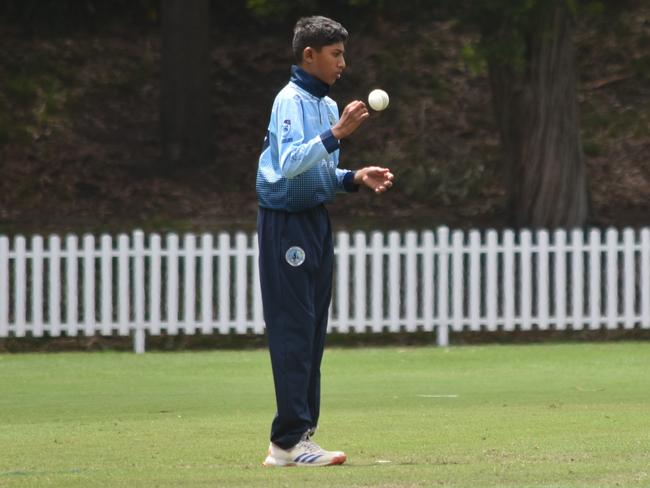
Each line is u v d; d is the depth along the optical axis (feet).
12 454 80.18
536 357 153.69
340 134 70.33
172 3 239.30
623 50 273.75
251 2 185.98
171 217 219.20
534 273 177.99
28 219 216.95
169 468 73.15
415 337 182.91
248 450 81.51
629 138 247.29
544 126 205.16
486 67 212.84
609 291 174.81
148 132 249.34
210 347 179.63
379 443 84.12
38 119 247.91
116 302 178.81
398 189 231.71
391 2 187.32
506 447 81.35
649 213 222.89
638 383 125.80
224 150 245.86
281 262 73.05
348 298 171.73
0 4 278.46
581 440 84.53
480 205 226.58
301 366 73.36
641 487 64.18
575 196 206.90
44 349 177.37
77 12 279.08
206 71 242.17
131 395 119.65
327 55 73.05
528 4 169.78
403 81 264.93
